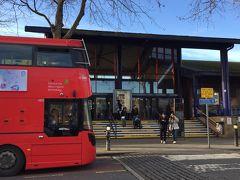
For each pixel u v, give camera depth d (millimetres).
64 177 12719
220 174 12547
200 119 34281
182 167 14031
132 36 31969
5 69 13773
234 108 39562
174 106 33781
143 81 36969
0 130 13516
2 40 13938
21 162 13562
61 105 14047
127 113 34438
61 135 13938
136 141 26609
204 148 21625
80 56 14438
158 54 37469
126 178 12234
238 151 20281
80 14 20000
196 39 32875
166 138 27656
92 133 14375
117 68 35969
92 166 15156
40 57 14086
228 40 33375
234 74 37500
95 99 35281
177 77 37625
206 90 22250
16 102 13719
